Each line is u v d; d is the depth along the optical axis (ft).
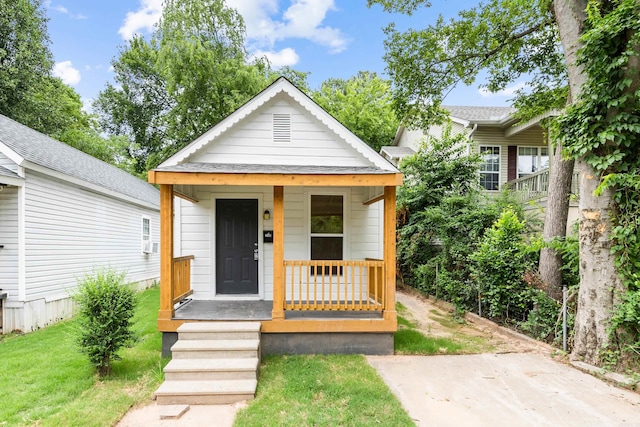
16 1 50.08
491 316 21.79
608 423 10.21
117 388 12.85
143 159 82.43
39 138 30.17
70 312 25.84
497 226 22.26
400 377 13.80
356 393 12.19
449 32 28.09
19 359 15.79
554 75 27.66
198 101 55.88
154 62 70.13
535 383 13.15
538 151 40.01
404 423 10.20
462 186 32.81
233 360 13.78
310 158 19.63
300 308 16.84
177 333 16.14
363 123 74.08
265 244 21.74
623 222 14.26
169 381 12.72
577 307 16.02
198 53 51.98
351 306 17.06
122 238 35.65
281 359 15.76
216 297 21.47
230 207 21.81
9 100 48.91
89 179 28.71
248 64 58.65
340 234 22.09
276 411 11.03
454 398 11.93
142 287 40.52
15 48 50.08
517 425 10.14
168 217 16.35
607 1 15.29
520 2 23.75
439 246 31.83
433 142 34.55
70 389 12.60
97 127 77.82
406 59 29.60
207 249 21.48
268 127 19.60
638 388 12.35
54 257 24.47
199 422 10.60
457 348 17.24
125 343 14.15
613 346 13.99
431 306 27.45
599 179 14.87
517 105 30.42
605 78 13.79
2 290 21.29
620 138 13.75
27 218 21.83
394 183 16.12
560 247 18.34
